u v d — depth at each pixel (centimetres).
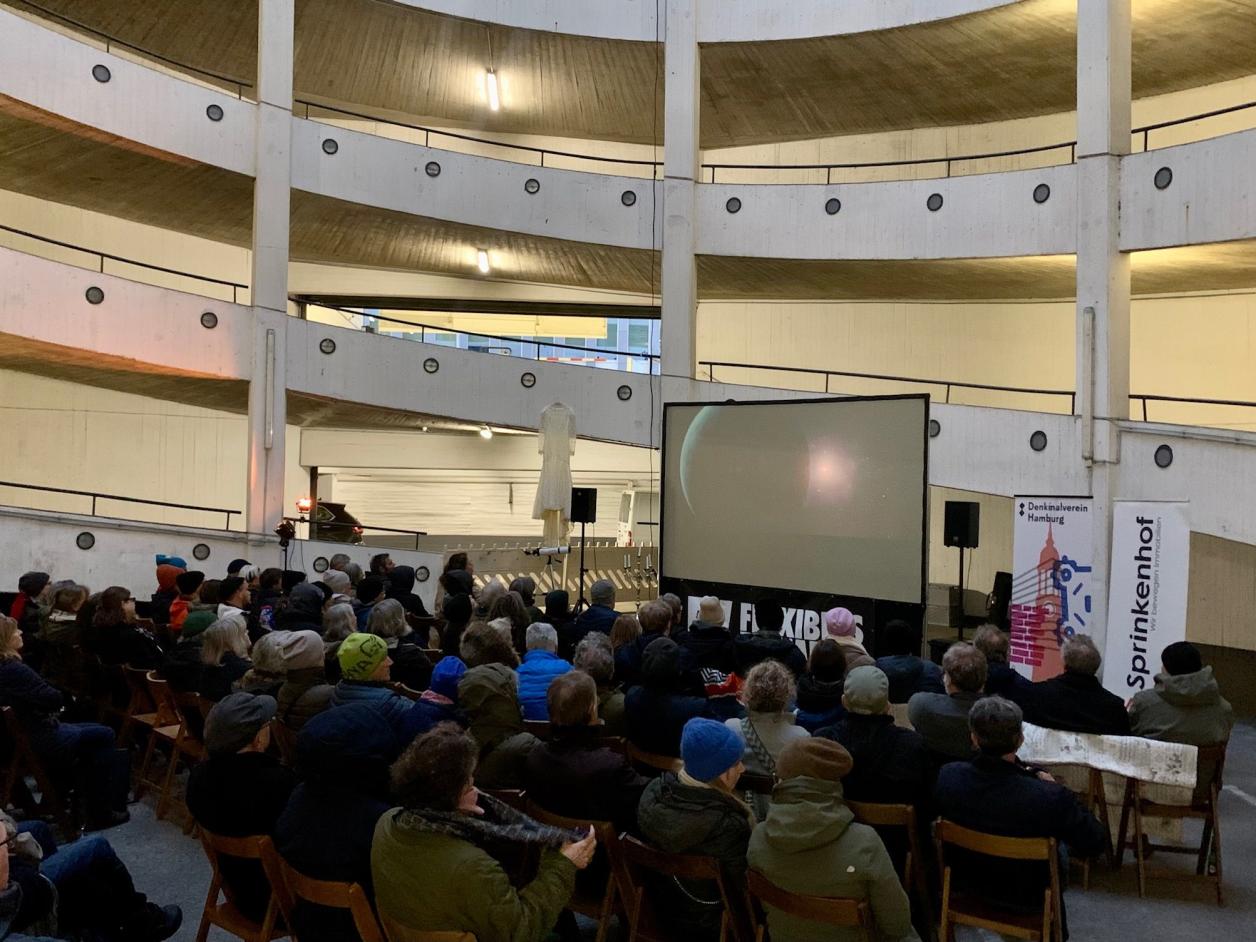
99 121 1402
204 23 1725
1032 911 448
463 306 2212
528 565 1841
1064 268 1661
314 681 566
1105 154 1384
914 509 979
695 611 1147
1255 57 1606
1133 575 1013
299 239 1958
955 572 1969
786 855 363
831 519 1039
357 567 1125
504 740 511
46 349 1399
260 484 1553
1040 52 1641
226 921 431
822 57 1714
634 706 546
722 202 1700
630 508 2281
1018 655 1110
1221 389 1719
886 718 477
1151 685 1001
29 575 855
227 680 616
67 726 645
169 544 1468
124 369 1623
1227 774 932
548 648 634
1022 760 597
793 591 1062
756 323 2167
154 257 2031
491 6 1677
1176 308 1770
